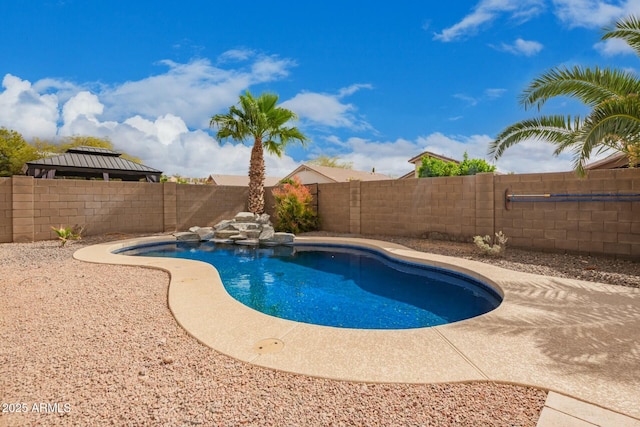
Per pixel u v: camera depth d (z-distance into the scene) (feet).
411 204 39.24
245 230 42.27
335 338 11.86
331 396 8.50
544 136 26.32
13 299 16.37
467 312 17.92
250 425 7.41
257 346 11.27
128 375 9.47
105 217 43.19
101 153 60.54
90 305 15.53
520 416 7.63
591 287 18.01
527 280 19.47
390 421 7.55
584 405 7.93
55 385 8.94
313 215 49.03
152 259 26.37
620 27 20.15
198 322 13.34
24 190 36.99
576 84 22.50
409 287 22.75
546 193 28.71
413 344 11.32
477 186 33.12
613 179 25.48
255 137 49.32
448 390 8.71
